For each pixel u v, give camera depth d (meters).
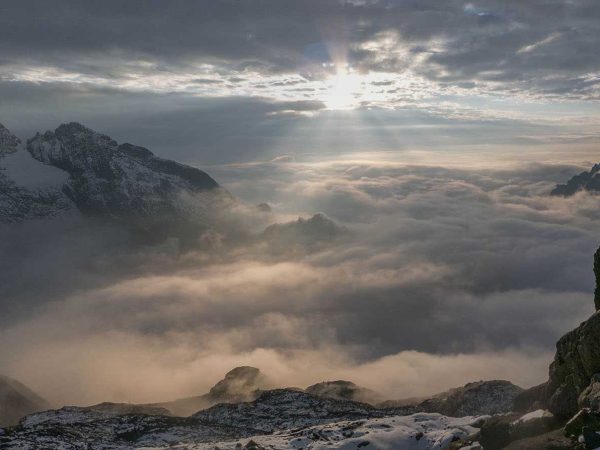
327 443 68.56
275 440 76.19
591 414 37.31
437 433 66.25
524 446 38.88
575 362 44.09
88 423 127.88
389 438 67.94
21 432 104.88
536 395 51.69
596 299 50.84
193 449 76.50
